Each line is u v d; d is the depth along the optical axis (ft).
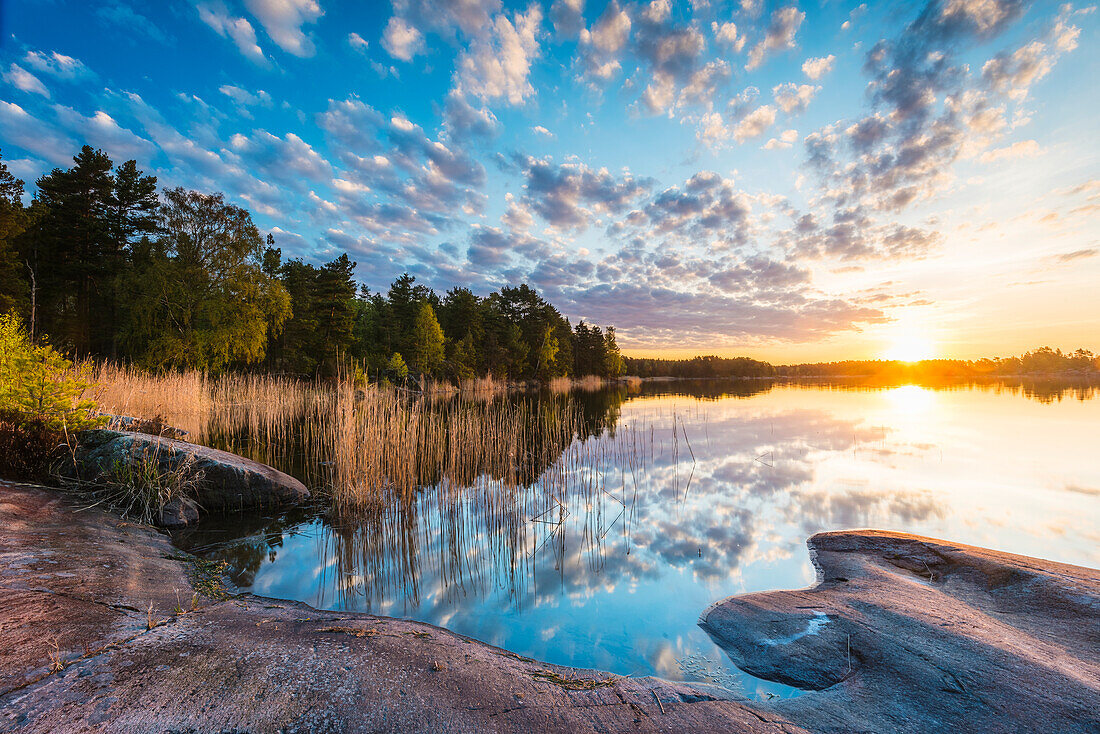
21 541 13.73
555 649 11.76
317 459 34.55
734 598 14.46
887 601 13.15
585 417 69.00
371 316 162.61
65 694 7.32
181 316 89.10
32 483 19.98
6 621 9.20
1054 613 11.77
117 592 11.93
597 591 15.46
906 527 21.09
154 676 8.02
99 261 93.04
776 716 8.34
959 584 14.46
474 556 18.67
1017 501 24.81
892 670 9.80
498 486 26.73
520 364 190.29
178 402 50.21
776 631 12.14
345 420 25.86
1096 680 8.79
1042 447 39.55
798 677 10.17
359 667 8.68
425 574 16.89
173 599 12.39
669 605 14.34
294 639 9.73
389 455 26.25
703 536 20.79
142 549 16.19
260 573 16.35
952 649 10.30
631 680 9.55
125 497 19.99
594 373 266.77
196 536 19.44
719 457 37.96
